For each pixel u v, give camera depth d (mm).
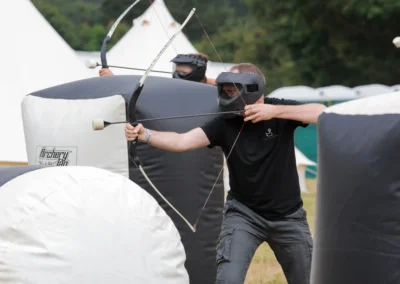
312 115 8414
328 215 6574
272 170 8609
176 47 26781
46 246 6109
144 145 9609
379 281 6219
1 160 18484
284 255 8906
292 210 8758
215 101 9938
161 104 9742
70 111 9859
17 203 6250
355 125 6434
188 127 9703
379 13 54500
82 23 102500
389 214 6145
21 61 20672
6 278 6066
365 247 6273
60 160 9805
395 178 6117
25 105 10359
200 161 9914
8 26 21000
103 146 9539
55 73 21078
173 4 94625
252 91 8430
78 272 6121
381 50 57812
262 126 8594
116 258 6246
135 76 10398
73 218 6227
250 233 8703
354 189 6320
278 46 68562
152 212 6551
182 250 6676
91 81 10281
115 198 6445
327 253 6586
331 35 59156
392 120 6172
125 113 9570
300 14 60531
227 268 8531
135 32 27453
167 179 9703
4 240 6156
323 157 6660
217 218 10203
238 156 8625
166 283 6469
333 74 61125
